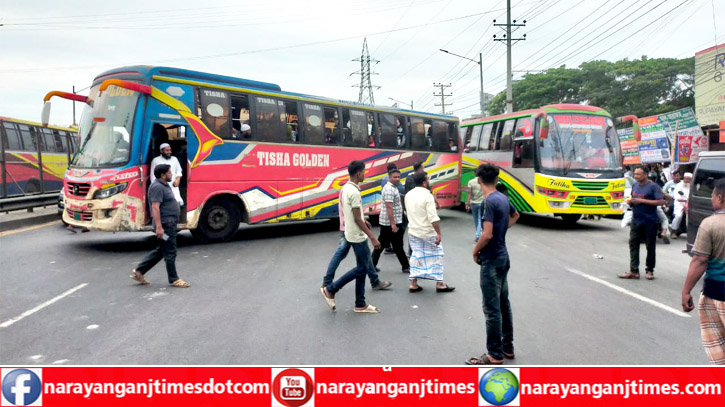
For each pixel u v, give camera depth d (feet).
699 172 26.89
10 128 56.59
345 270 27.32
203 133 34.06
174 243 23.34
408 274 26.78
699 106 69.00
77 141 33.47
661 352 15.40
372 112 45.55
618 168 46.47
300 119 39.86
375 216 50.39
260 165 37.17
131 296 21.44
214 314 18.99
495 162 54.60
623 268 28.81
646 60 123.95
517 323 18.30
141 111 31.35
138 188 31.04
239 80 36.47
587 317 19.08
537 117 47.37
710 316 11.84
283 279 24.99
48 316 18.56
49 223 47.47
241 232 43.01
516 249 35.04
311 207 40.42
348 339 16.40
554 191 45.24
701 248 11.67
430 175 51.11
